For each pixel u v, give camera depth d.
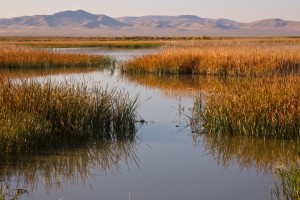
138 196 8.68
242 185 9.27
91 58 38.91
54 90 13.24
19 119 11.48
